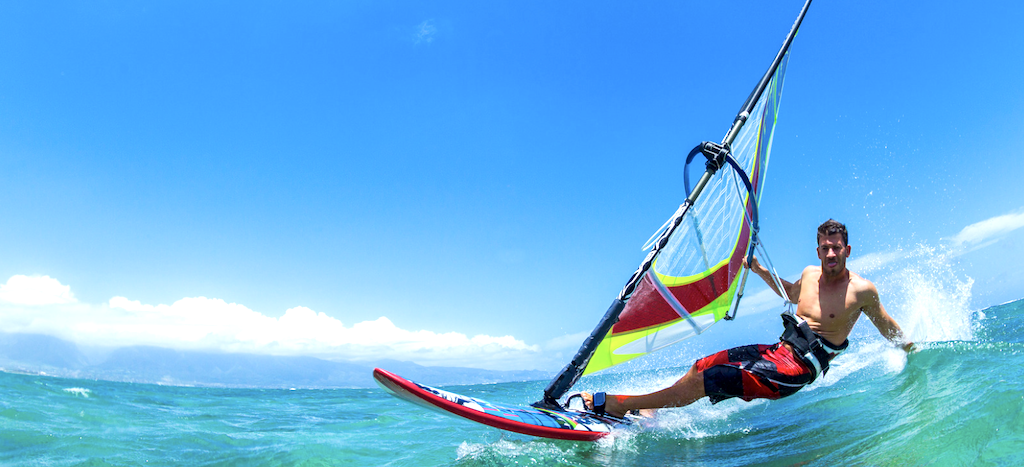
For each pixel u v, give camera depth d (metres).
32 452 3.08
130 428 4.06
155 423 4.39
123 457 3.07
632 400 3.88
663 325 4.76
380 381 3.27
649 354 4.81
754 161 5.32
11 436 3.39
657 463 2.80
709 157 4.46
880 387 3.83
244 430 4.35
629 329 4.62
